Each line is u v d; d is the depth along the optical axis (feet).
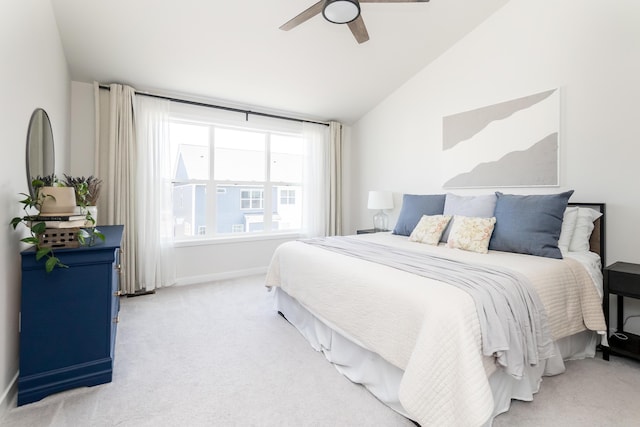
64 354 5.30
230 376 5.91
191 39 9.16
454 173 11.16
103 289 5.58
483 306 4.34
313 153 15.08
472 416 3.65
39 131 6.39
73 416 4.76
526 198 7.82
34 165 6.11
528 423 4.63
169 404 5.08
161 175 11.28
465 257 7.00
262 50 10.02
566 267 6.27
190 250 12.28
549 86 8.64
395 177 13.75
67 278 5.29
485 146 10.18
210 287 11.75
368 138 15.17
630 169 7.32
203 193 13.00
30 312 5.04
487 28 10.03
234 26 8.94
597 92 7.79
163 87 11.16
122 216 10.40
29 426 4.55
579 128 8.10
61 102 8.54
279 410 4.95
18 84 5.25
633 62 7.24
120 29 8.51
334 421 4.72
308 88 12.48
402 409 4.83
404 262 6.26
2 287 4.78
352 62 11.30
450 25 10.13
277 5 8.45
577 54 8.10
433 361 3.97
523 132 9.19
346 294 5.83
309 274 7.17
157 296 10.66
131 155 10.53
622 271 6.39
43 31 6.64
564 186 8.40
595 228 7.67
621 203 7.46
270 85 11.90
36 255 4.93
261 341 7.40
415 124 12.67
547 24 8.66
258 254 13.91
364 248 7.97
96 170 10.21
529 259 6.75
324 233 15.46
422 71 12.25
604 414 4.86
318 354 6.82
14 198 5.21
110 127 10.25
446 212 9.96
